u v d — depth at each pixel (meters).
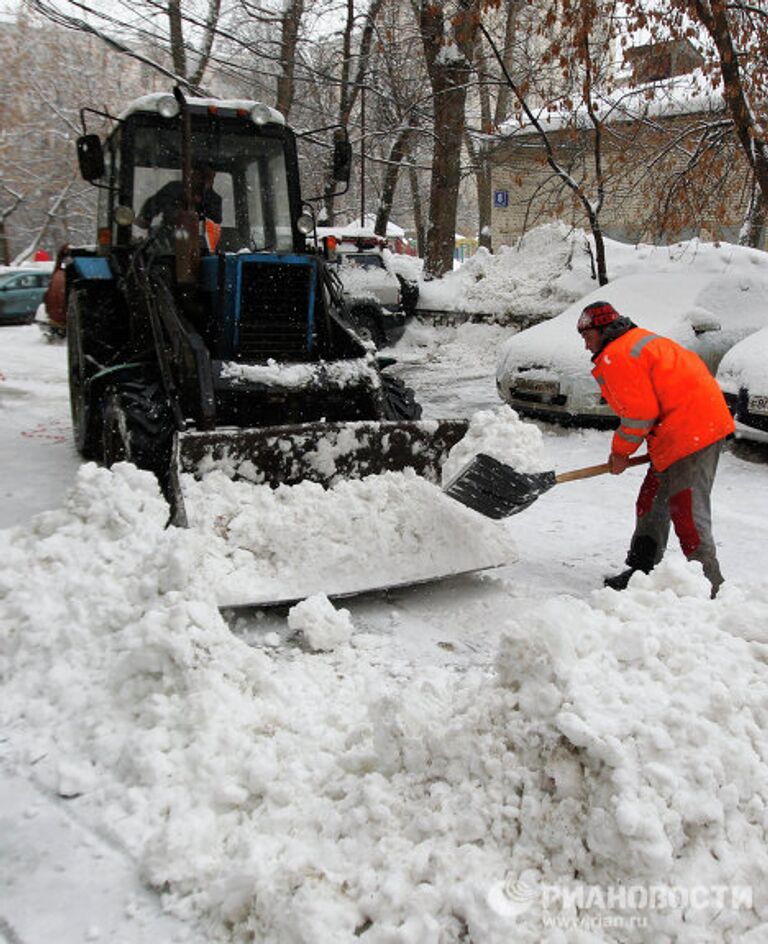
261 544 4.02
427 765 2.44
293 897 2.07
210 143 5.86
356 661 3.55
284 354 5.25
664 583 3.12
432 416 8.70
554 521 5.67
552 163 11.45
